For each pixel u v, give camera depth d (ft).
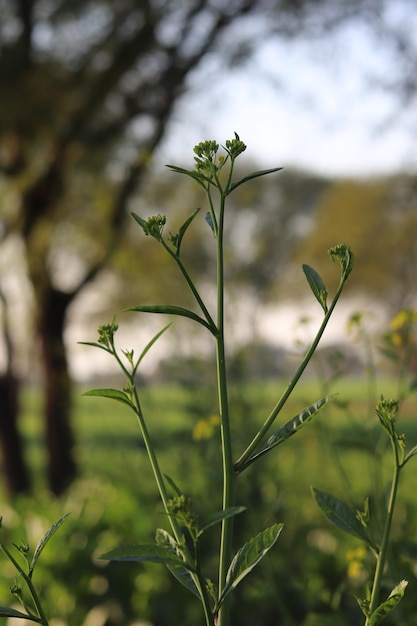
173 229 23.95
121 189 25.34
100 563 7.73
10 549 7.88
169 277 23.65
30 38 22.36
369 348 5.53
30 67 22.20
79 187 25.75
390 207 65.87
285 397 2.42
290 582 6.00
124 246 24.79
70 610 7.40
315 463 9.63
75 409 27.14
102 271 26.86
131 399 2.58
